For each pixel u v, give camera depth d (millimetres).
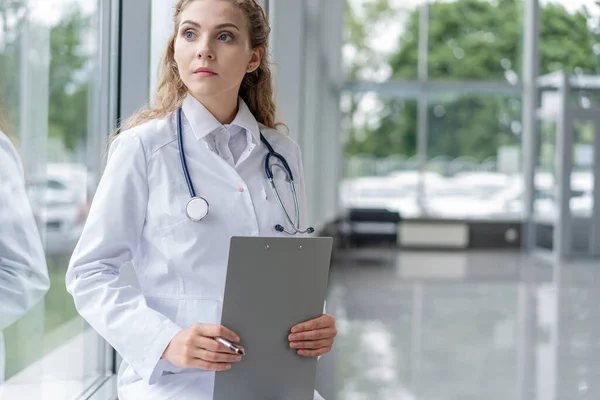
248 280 1417
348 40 13875
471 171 13664
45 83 3156
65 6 3656
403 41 13875
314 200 9656
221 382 1446
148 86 2475
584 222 11359
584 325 5746
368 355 4676
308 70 8727
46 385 2539
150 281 1544
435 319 5980
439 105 13820
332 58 11562
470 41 13750
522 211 13344
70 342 2670
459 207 13625
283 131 1917
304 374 1529
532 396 3811
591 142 11328
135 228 1536
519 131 13562
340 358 4578
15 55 2803
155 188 1550
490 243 13266
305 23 7691
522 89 13531
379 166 13844
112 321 1430
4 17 2668
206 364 1391
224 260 1553
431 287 7875
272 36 4344
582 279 8727
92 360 2602
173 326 1427
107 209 1502
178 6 1626
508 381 4094
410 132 13828
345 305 6605
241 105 1697
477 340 5176
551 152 11766
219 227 1557
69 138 4000
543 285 8141
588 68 11312
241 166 1658
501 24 13656
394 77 13906
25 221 1960
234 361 1440
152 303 1540
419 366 4410
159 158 1568
